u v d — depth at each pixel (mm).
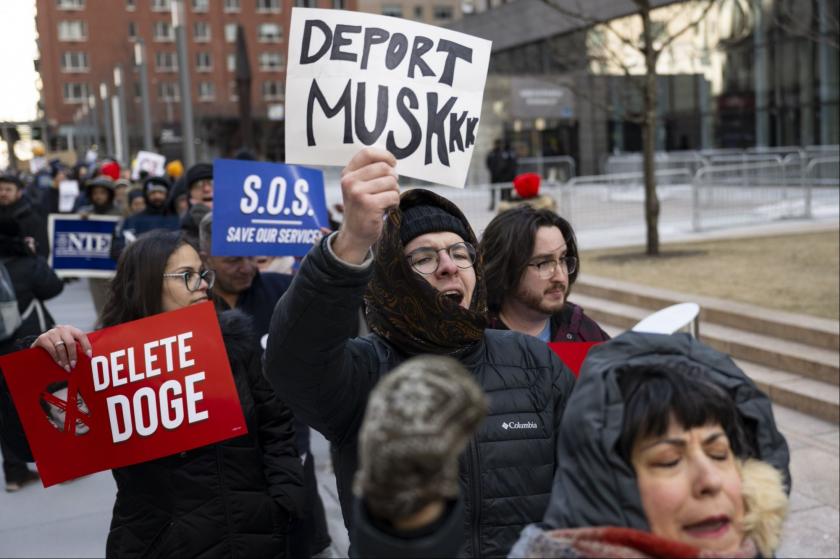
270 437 2883
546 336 3346
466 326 2010
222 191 4336
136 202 10805
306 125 2232
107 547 2840
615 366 1325
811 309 7902
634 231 16125
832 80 22469
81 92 84438
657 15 26625
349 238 1736
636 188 19203
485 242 3260
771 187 16125
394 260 2016
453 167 2312
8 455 5523
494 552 1958
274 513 2838
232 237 4266
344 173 1747
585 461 1263
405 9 60219
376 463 797
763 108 24797
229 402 2719
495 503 1968
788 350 7043
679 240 14023
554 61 31609
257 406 2871
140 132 67625
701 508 1228
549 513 1283
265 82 81062
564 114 30438
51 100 83750
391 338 2072
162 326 2727
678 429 1248
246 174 4418
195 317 2738
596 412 1276
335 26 2230
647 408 1252
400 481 796
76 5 83062
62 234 8531
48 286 5871
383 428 789
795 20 12656
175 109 79375
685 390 1264
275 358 1849
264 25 81125
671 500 1231
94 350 2689
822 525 4426
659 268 11109
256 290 4328
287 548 2953
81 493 5504
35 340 2799
